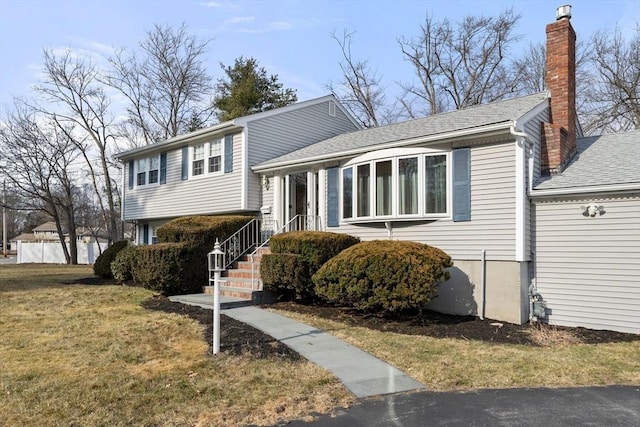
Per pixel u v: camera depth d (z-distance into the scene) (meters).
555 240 8.95
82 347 6.64
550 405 4.59
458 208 9.65
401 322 8.58
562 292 8.82
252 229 13.79
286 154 15.01
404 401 4.72
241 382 5.23
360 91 30.72
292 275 9.71
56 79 28.52
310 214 13.12
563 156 9.88
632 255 8.11
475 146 9.52
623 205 8.23
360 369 5.75
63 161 29.17
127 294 11.54
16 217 71.38
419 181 10.15
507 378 5.45
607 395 4.90
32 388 5.00
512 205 8.95
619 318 8.19
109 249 15.77
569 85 10.39
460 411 4.44
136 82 30.84
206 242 12.16
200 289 11.83
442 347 6.87
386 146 10.70
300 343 6.94
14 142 27.27
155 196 18.03
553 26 10.46
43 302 10.41
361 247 8.95
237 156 14.56
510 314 8.83
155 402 4.65
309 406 4.57
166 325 7.99
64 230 57.44
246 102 29.84
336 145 13.40
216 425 4.13
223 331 7.57
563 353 6.61
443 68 28.73
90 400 4.68
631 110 21.17
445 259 8.61
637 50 21.02
